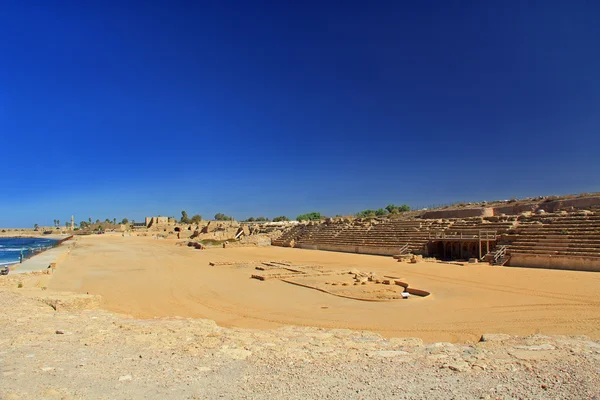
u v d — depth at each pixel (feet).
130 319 69.05
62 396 31.07
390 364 38.86
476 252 187.52
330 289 116.67
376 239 252.83
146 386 33.58
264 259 227.61
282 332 59.31
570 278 120.16
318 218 602.03
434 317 79.51
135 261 224.74
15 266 207.41
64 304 79.30
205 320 67.87
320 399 30.48
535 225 174.70
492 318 77.30
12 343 47.32
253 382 34.42
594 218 162.91
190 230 548.31
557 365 36.96
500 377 34.30
